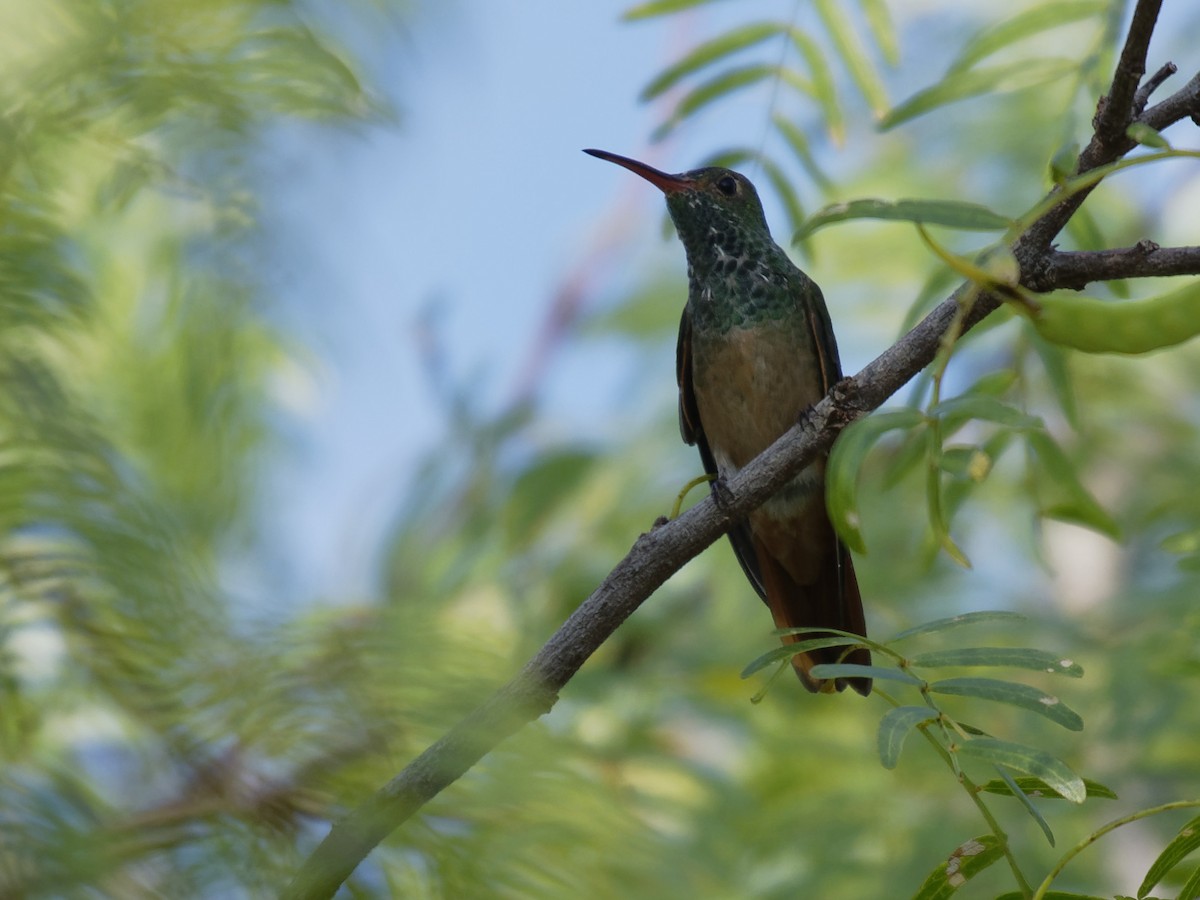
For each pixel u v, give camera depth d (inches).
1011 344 297.3
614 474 440.5
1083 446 383.6
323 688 80.1
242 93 92.8
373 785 80.4
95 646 73.7
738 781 348.2
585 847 82.5
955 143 423.8
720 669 392.8
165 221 112.7
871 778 362.3
